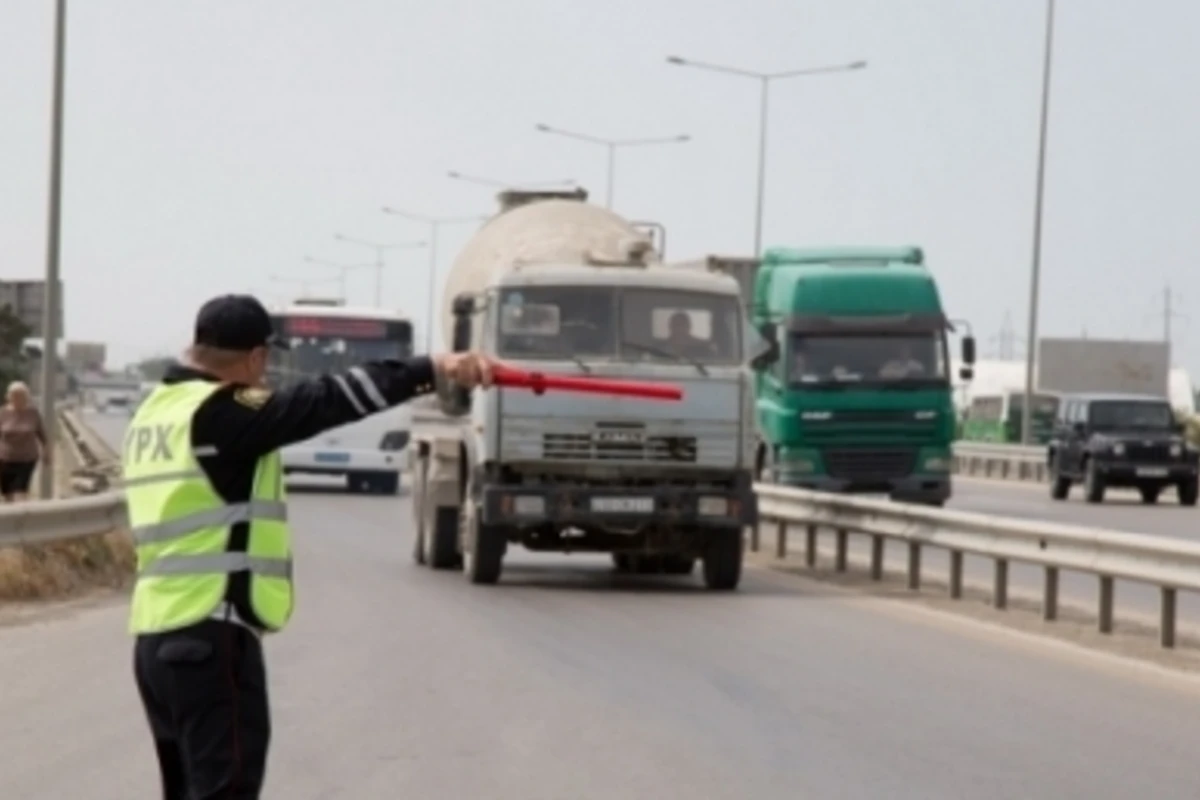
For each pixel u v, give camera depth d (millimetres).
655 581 41531
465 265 44562
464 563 41438
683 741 20516
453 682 24656
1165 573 29469
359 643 28656
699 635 30578
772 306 61969
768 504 47906
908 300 60719
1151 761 19781
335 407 10836
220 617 10953
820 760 19516
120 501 39438
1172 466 75625
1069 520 62438
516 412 37750
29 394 49438
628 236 41812
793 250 62688
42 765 18750
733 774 18656
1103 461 75812
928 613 34719
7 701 22781
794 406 60250
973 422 144500
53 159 50625
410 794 17516
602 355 37969
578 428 37750
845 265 62250
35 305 59531
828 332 60531
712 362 38219
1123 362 134875
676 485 38312
